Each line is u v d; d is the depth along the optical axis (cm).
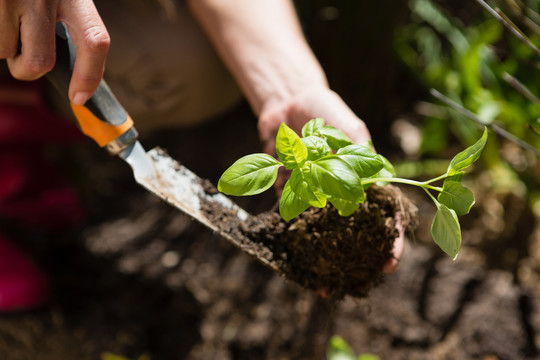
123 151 88
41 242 156
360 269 87
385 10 145
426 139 147
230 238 87
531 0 122
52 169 155
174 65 133
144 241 157
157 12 131
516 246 143
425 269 142
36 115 139
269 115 104
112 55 131
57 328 143
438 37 167
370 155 66
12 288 140
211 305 144
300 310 139
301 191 65
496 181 146
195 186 92
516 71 124
